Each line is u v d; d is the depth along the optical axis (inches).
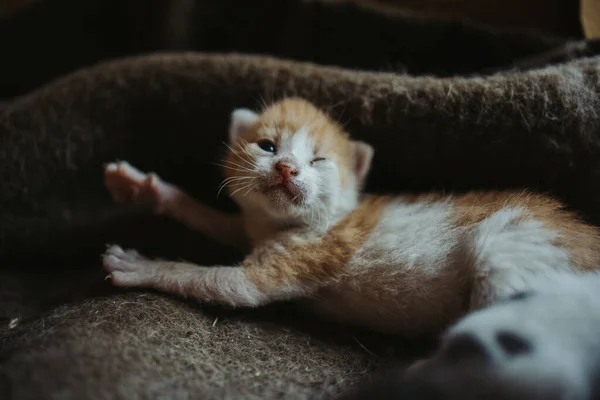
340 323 6.9
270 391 5.3
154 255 7.9
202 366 5.5
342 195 7.1
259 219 7.3
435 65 9.3
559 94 6.8
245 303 6.5
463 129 7.2
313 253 6.8
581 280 5.7
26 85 10.7
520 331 5.0
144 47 10.1
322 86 7.7
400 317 6.7
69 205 8.2
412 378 4.9
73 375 4.8
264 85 7.8
